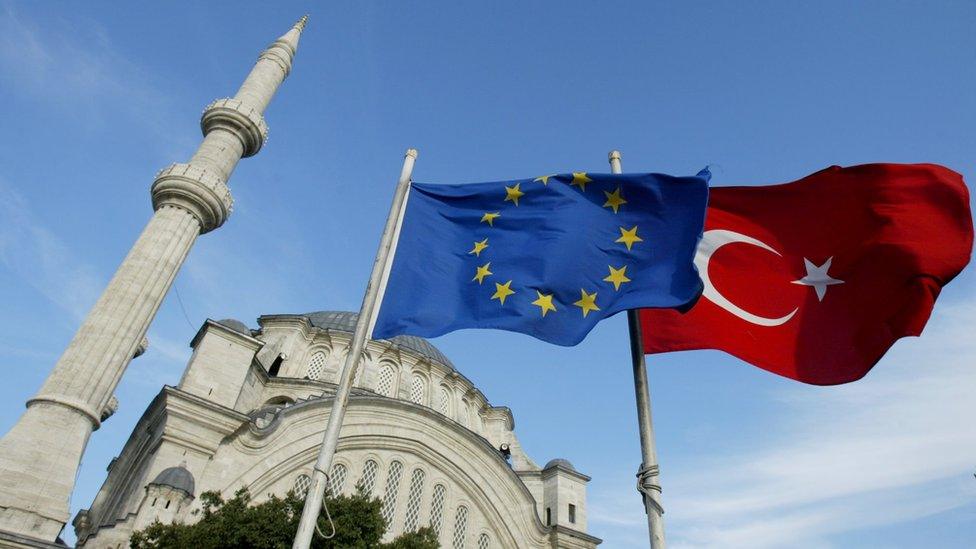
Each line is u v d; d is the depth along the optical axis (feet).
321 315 170.81
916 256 39.93
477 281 44.06
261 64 140.46
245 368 113.09
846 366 39.52
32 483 78.28
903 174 43.62
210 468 98.22
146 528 77.25
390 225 45.19
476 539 122.72
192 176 110.32
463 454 127.54
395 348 156.76
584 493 141.90
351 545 74.28
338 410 38.01
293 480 108.37
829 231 44.57
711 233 46.34
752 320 42.70
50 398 85.05
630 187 45.11
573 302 41.42
